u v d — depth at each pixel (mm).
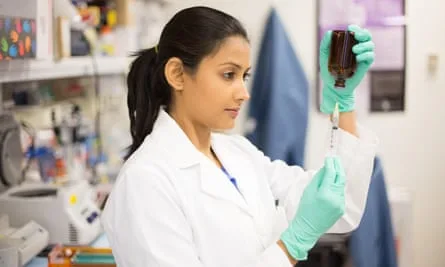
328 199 1217
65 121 2895
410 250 3041
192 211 1252
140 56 1365
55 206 2088
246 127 2803
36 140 2627
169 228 1167
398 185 3541
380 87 3479
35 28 1879
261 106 2775
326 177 1263
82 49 2543
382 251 2494
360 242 2414
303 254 1231
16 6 1812
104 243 2158
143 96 1358
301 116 2754
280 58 2736
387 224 2484
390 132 3512
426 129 3494
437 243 3570
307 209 1237
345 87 1437
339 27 3439
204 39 1214
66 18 2293
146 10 3369
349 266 2480
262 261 1197
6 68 1768
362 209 1468
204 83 1226
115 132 3230
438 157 3508
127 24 3023
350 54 1372
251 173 1473
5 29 1631
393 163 3535
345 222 1469
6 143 2213
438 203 3539
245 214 1331
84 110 3262
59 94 2990
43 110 2760
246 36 1270
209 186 1291
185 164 1284
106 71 2822
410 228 3045
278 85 2709
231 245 1265
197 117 1273
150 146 1287
